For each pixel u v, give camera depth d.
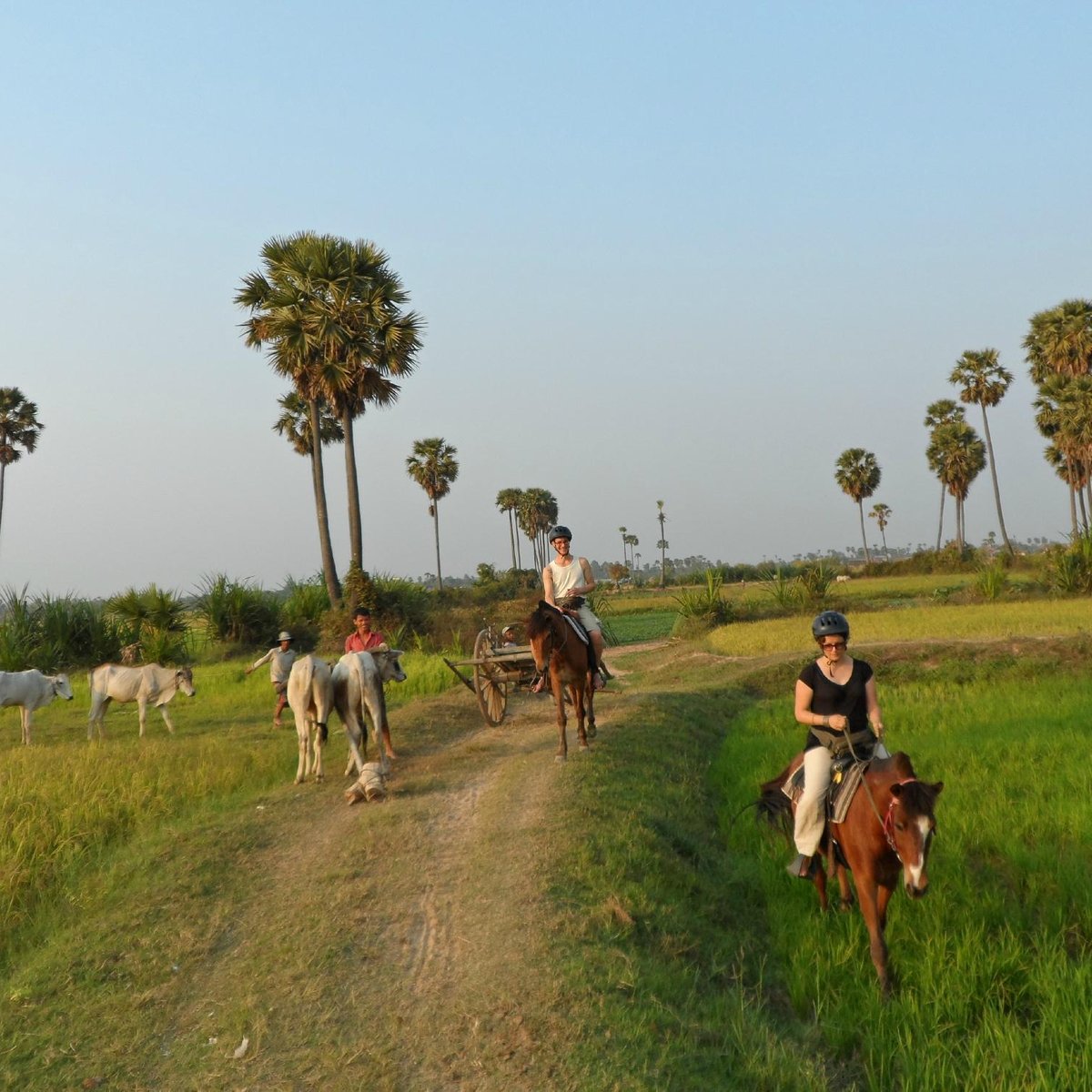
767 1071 5.47
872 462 93.94
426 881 8.15
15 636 28.94
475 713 17.42
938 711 16.31
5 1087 5.54
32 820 9.99
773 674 21.67
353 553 34.75
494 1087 5.17
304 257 33.50
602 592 78.38
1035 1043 5.73
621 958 6.54
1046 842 8.93
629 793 10.66
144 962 6.98
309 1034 5.86
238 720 18.78
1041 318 55.38
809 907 7.94
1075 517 58.56
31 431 59.16
